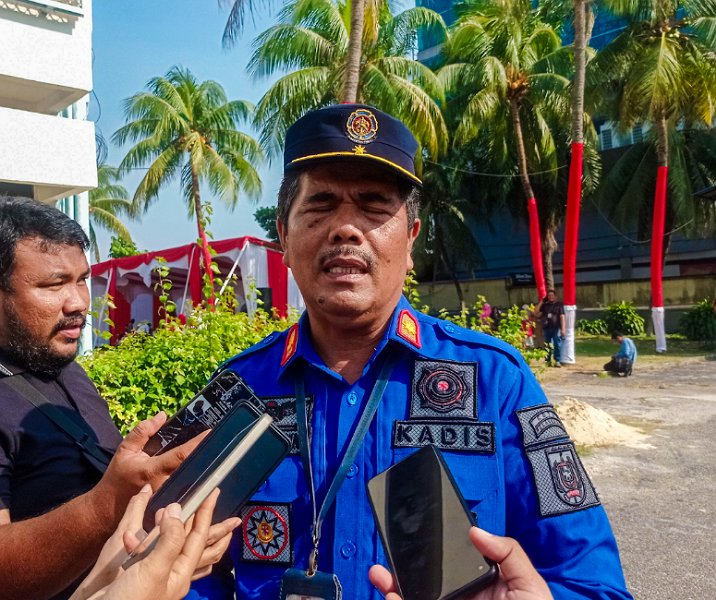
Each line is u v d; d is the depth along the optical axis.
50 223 1.74
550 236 22.27
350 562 1.29
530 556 1.28
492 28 17.73
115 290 13.85
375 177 1.42
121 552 1.07
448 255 26.28
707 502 5.20
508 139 19.78
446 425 1.37
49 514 1.34
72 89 7.64
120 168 22.38
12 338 1.71
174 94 21.67
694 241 23.86
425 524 1.07
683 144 19.89
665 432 7.65
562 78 17.14
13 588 1.35
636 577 3.92
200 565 1.09
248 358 1.65
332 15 14.95
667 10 15.29
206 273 6.20
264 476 1.19
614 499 5.34
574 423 7.31
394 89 14.58
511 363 1.45
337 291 1.41
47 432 1.66
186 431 1.30
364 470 1.35
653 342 18.69
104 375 4.51
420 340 1.50
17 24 7.14
